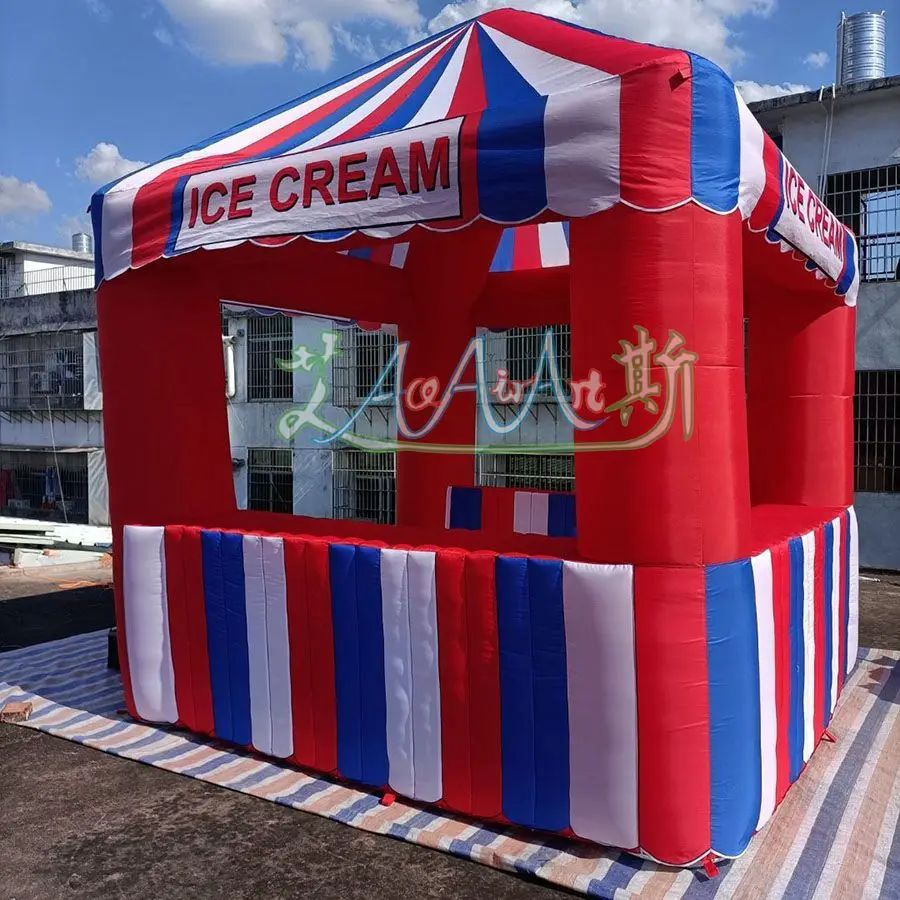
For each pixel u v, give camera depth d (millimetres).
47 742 4141
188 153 4051
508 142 2914
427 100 3430
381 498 11703
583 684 2922
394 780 3371
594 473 2900
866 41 10391
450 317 5852
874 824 3223
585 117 2791
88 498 14695
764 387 4945
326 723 3541
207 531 3873
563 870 2850
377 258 5574
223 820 3305
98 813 3381
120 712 4422
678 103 2729
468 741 3174
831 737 4023
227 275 4371
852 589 4781
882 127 9289
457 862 2980
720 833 2863
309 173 3338
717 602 2807
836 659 4328
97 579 9000
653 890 2740
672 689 2795
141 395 4008
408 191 3117
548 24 3564
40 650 5703
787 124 9734
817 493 4816
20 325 15195
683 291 2754
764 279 4441
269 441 12516
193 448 4078
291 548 3588
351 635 3434
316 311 5309
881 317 9227
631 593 2820
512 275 5926
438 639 3217
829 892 2758
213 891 2832
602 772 2906
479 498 6027
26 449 15359
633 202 2746
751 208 3047
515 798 3086
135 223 3869
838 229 4488
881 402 9305
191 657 3980
